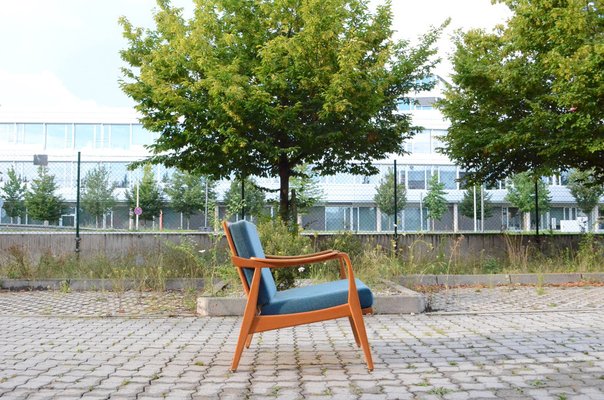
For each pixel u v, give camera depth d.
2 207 14.59
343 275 5.36
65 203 14.68
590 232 14.27
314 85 12.77
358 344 5.00
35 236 13.52
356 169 15.32
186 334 5.93
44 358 4.70
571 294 9.41
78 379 3.95
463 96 15.00
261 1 13.59
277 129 13.17
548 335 5.55
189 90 12.85
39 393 3.58
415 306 7.36
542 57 12.91
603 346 4.94
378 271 10.27
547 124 12.91
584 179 15.67
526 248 13.65
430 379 3.83
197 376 4.03
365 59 13.91
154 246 13.41
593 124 12.50
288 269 8.55
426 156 49.03
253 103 12.23
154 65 13.15
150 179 37.62
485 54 14.34
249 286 4.32
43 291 10.42
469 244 14.13
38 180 14.66
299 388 3.65
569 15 12.07
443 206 38.88
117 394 3.55
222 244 13.02
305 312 4.20
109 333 6.00
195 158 13.49
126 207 15.31
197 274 11.38
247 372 4.14
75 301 8.91
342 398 3.39
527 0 12.97
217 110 12.41
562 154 13.81
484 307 7.93
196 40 12.55
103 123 52.38
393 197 15.41
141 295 9.41
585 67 11.62
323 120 13.18
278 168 14.66
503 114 14.14
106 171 14.44
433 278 10.93
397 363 4.37
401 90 14.55
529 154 14.71
